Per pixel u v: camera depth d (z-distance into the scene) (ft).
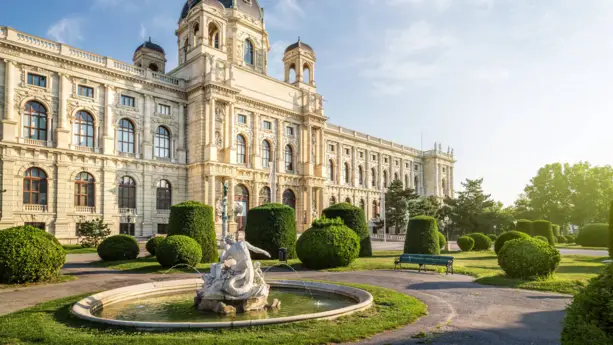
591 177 301.02
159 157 170.19
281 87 216.33
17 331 33.68
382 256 114.62
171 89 174.81
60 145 139.64
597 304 19.60
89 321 36.27
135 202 160.45
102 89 154.10
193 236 91.30
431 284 63.57
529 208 337.93
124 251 94.79
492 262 100.68
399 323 37.22
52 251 64.64
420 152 351.25
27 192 132.98
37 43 138.10
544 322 39.19
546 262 63.26
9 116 129.49
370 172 298.35
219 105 180.55
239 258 44.42
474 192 249.34
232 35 215.72
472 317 41.11
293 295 52.95
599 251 144.56
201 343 29.48
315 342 30.83
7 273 60.39
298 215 219.41
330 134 265.13
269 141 209.05
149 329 33.45
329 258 83.20
